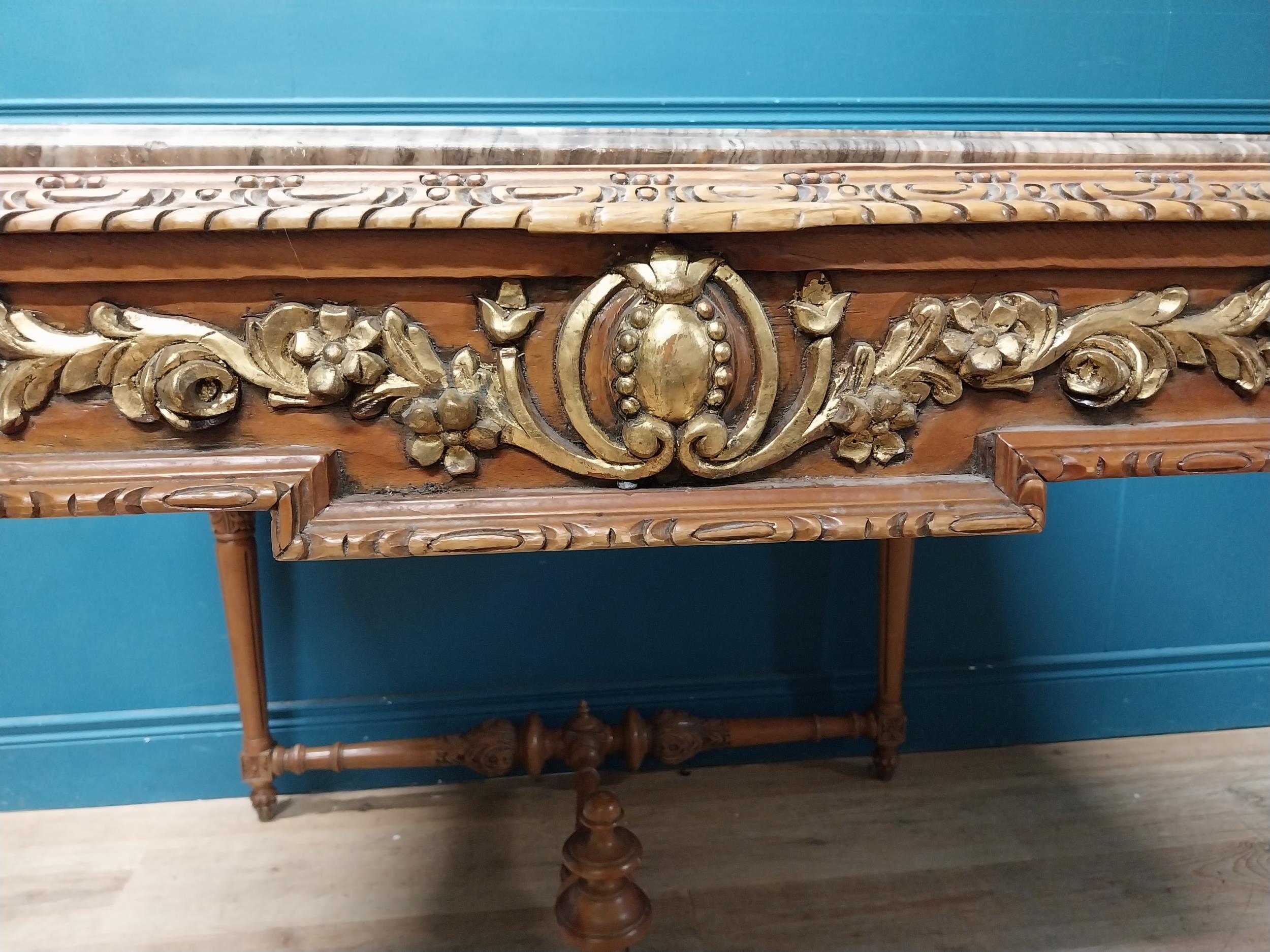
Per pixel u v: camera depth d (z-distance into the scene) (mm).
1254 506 1211
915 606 1208
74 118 970
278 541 538
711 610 1188
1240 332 590
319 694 1149
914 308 566
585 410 556
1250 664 1259
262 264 514
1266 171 579
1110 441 593
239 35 973
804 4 1028
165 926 910
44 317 519
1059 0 1055
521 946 879
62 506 524
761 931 888
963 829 1059
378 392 546
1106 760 1214
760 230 516
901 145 578
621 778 1183
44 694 1106
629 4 1009
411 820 1094
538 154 543
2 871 998
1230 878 964
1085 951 858
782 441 574
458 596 1145
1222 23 1074
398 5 983
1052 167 570
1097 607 1233
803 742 1202
